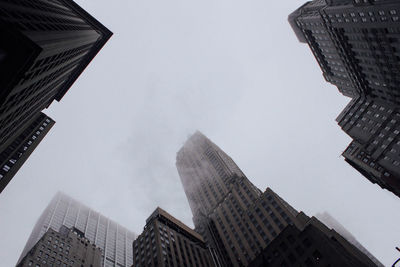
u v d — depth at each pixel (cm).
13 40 3231
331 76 13025
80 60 8375
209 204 14638
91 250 12950
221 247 11188
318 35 11550
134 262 9231
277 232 9600
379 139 10600
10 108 4159
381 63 9288
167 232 9938
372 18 8188
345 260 4772
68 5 9281
